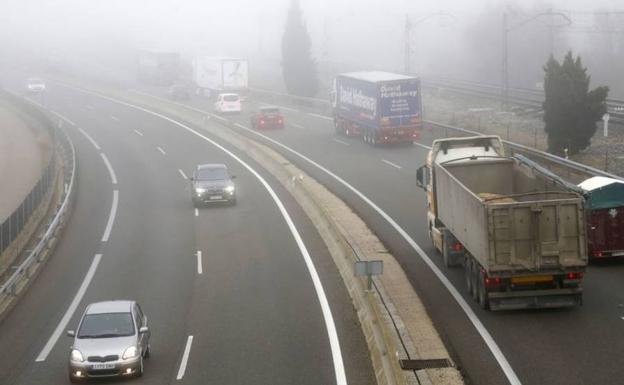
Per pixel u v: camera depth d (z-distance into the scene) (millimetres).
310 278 30453
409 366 20078
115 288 30406
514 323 23688
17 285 30938
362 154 60125
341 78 69938
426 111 82375
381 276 28969
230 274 31609
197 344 23516
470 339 22391
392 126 62156
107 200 48750
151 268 33125
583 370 19734
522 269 23500
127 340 20828
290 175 50031
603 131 60844
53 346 23938
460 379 18969
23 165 67000
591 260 30766
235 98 89938
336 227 33781
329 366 21125
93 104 104125
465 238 26375
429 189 33562
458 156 33250
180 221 42219
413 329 23109
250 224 40625
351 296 27641
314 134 72375
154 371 21297
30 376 21359
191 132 78000
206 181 46000
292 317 25766
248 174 55938
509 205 23406
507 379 19375
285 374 20625
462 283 28234
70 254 36219
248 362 21703
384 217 39531
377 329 21547
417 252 32875
